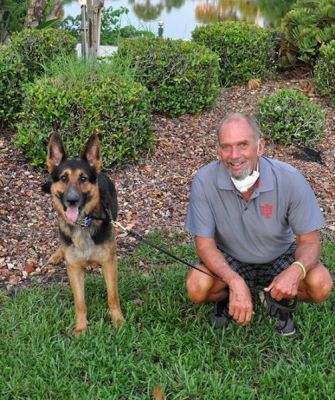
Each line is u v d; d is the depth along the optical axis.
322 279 3.80
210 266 3.79
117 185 6.36
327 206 6.14
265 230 3.78
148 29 13.58
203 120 7.85
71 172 3.90
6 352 3.81
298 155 7.21
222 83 9.15
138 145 6.79
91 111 6.29
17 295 4.52
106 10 14.00
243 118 3.57
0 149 6.98
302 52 9.24
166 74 7.62
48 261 5.07
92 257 3.96
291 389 3.43
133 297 4.50
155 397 3.41
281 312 3.93
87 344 3.85
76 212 3.82
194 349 3.82
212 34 8.94
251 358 3.79
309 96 8.74
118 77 6.84
